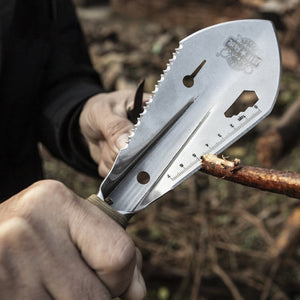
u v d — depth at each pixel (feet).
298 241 6.95
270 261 7.00
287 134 7.47
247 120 2.32
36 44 3.91
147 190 2.31
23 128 4.06
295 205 8.57
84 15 20.48
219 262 7.36
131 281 2.04
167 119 2.39
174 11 16.83
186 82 2.42
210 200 8.56
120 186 2.29
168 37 14.51
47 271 1.71
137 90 3.02
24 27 3.84
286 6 12.44
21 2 3.78
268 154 7.59
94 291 1.77
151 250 7.54
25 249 1.69
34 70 3.91
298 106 7.67
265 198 8.86
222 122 2.36
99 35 15.99
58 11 4.15
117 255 1.77
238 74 2.37
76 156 3.78
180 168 2.34
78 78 4.23
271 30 2.34
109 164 3.37
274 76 2.31
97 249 1.77
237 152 9.94
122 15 19.30
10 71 3.77
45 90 4.14
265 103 2.31
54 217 1.76
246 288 6.85
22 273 1.68
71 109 3.64
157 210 8.10
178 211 8.11
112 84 12.19
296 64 12.52
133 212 2.26
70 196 1.83
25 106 3.96
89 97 3.70
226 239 7.72
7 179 4.06
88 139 3.63
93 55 14.38
